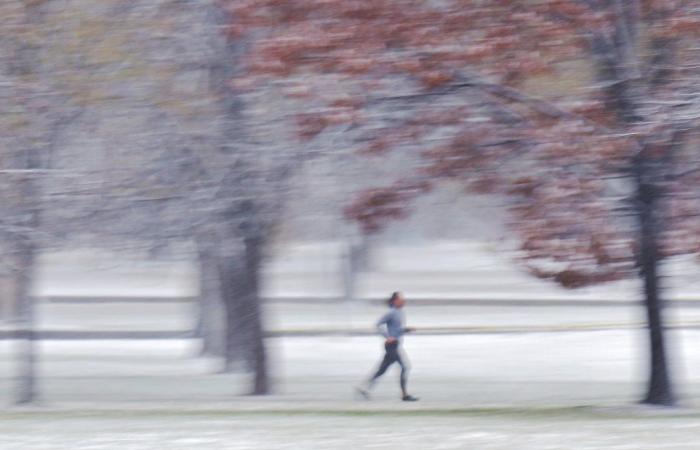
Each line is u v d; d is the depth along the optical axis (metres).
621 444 35.47
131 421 45.06
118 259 64.69
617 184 49.56
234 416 48.16
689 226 47.50
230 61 58.28
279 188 59.09
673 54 46.91
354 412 51.09
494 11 45.66
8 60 57.69
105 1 57.72
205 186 59.69
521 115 48.41
